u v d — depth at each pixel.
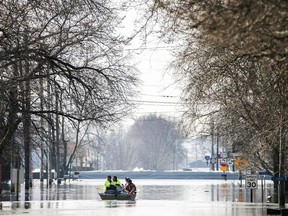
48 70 80.38
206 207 86.00
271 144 66.00
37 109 87.69
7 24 70.56
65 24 77.44
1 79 75.31
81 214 73.00
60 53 80.44
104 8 78.50
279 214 71.50
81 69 83.25
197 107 65.12
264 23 27.50
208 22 28.19
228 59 46.50
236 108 69.62
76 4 75.25
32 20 73.81
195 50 52.75
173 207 86.38
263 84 54.25
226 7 28.02
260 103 62.91
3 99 77.81
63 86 83.75
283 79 36.38
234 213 73.56
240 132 85.62
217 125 82.81
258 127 68.56
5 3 70.75
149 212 76.06
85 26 78.56
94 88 83.88
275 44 28.77
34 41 73.56
